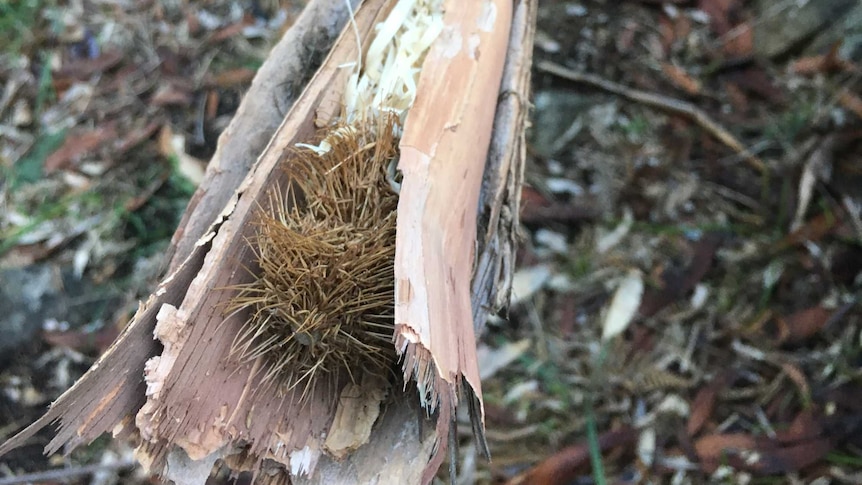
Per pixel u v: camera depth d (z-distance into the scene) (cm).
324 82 31
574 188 56
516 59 34
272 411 28
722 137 57
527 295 51
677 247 53
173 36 61
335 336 27
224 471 44
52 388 48
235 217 28
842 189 54
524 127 35
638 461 46
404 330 24
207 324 27
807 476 44
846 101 57
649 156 57
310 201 29
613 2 62
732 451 45
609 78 59
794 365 48
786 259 52
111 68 59
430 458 27
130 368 26
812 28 59
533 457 46
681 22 62
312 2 34
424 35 32
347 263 27
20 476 44
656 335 50
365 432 29
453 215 29
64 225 53
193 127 57
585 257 53
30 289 50
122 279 51
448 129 29
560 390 48
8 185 54
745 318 50
